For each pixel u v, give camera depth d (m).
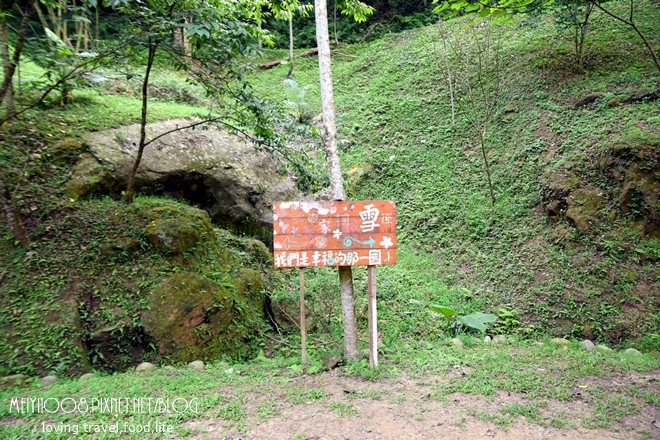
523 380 4.56
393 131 11.88
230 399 4.21
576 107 9.83
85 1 5.40
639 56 10.80
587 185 7.88
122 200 6.92
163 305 5.62
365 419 3.82
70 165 7.24
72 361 4.96
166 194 8.08
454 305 7.27
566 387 4.40
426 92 12.79
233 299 6.23
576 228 7.59
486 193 9.30
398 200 10.05
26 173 6.73
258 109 6.27
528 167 9.13
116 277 5.82
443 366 5.05
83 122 8.10
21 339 4.93
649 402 4.09
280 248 4.85
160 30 5.39
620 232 7.27
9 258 5.65
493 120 10.85
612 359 5.20
